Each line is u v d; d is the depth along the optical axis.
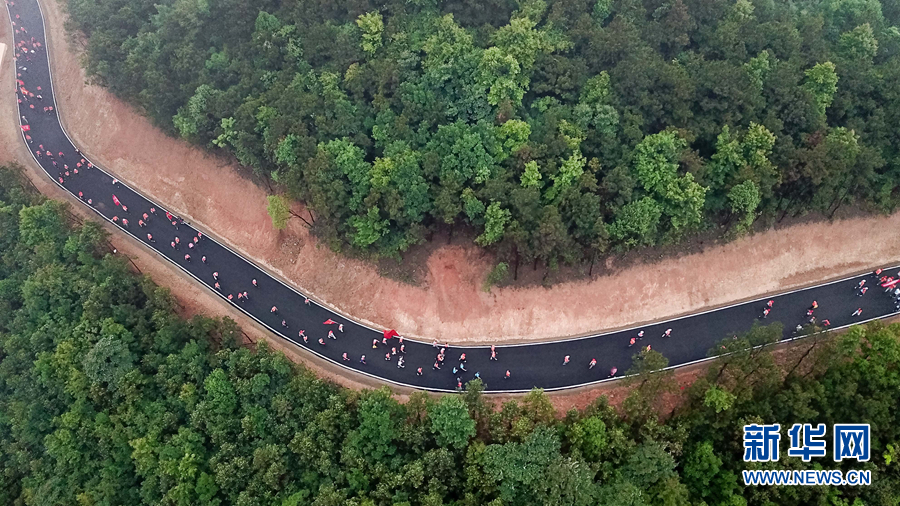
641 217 71.31
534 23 81.81
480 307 80.62
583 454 63.44
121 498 71.75
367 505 60.47
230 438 70.62
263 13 86.56
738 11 83.75
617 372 76.31
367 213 77.12
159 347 77.75
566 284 79.62
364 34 84.75
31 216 87.56
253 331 83.19
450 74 80.56
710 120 77.44
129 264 88.62
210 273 89.56
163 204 98.44
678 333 78.38
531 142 76.12
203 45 93.38
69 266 85.62
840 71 78.25
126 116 103.38
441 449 61.94
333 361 80.38
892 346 61.50
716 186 76.00
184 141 97.12
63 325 80.38
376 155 80.94
